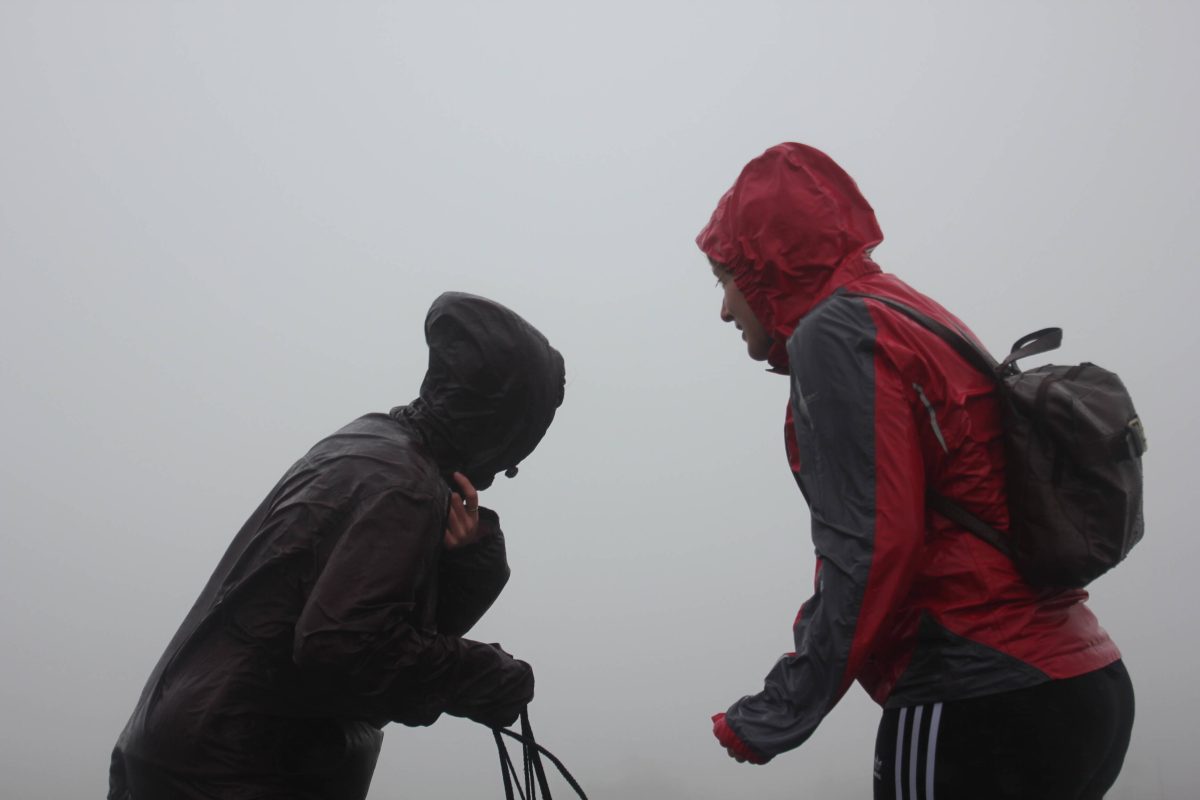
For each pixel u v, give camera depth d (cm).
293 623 257
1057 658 237
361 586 250
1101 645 247
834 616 239
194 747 253
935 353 247
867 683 260
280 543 259
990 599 240
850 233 273
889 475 240
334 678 248
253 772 254
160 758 255
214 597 268
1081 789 237
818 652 242
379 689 251
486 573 297
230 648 259
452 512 280
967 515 245
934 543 248
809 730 243
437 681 260
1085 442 230
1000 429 246
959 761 238
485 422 280
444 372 282
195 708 255
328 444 276
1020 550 237
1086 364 243
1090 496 231
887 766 248
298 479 270
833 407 247
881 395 244
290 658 257
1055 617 242
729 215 283
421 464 270
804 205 274
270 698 258
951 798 238
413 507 262
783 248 275
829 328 253
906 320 250
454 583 297
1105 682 241
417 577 262
